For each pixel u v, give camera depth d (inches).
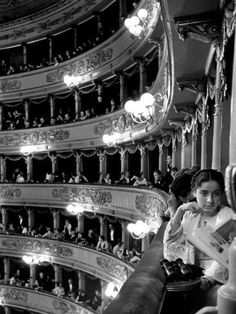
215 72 288.0
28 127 926.4
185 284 105.0
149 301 93.7
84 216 901.8
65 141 855.1
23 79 929.5
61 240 863.1
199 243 100.5
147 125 555.8
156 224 494.6
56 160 904.3
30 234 937.5
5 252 962.1
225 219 103.8
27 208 949.2
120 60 679.7
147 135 593.6
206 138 339.0
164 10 214.1
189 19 213.3
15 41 951.0
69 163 950.4
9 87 944.9
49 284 938.1
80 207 788.6
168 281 108.4
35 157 928.3
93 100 878.4
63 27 880.9
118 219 741.3
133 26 497.0
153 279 109.0
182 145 486.9
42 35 916.0
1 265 1027.3
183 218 122.0
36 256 908.0
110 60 714.2
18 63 982.4
